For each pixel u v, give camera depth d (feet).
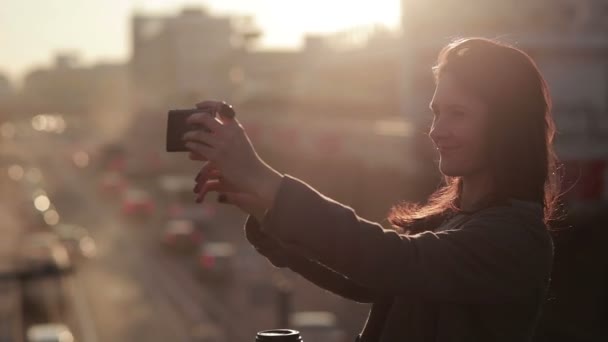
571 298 102.42
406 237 6.40
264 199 6.25
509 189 6.86
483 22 139.54
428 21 141.38
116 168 456.86
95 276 182.39
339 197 214.28
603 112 119.96
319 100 270.87
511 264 6.47
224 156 6.28
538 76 7.02
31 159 538.06
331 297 152.35
